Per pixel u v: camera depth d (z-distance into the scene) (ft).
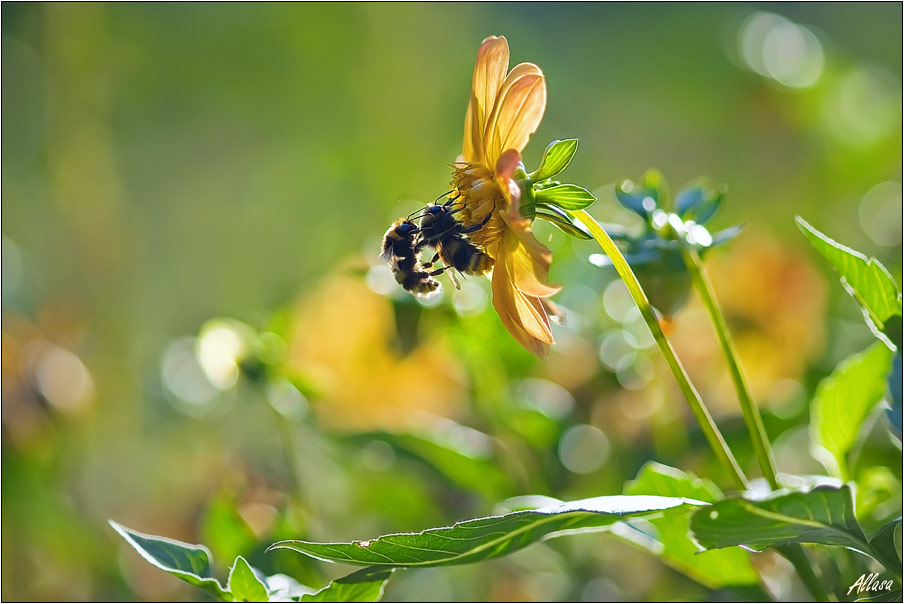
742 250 2.03
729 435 1.86
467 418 1.98
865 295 1.56
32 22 3.35
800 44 2.77
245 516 1.82
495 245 1.57
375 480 1.95
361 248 3.06
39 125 3.34
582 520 1.51
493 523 1.48
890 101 2.66
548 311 1.60
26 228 3.31
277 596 1.59
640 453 1.88
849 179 2.61
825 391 1.68
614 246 1.53
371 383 1.94
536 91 1.54
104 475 2.61
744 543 1.46
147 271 3.59
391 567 1.53
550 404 1.91
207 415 2.15
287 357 1.94
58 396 2.18
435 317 1.86
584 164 3.59
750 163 3.00
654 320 1.53
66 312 2.40
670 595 1.90
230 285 3.54
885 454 1.85
